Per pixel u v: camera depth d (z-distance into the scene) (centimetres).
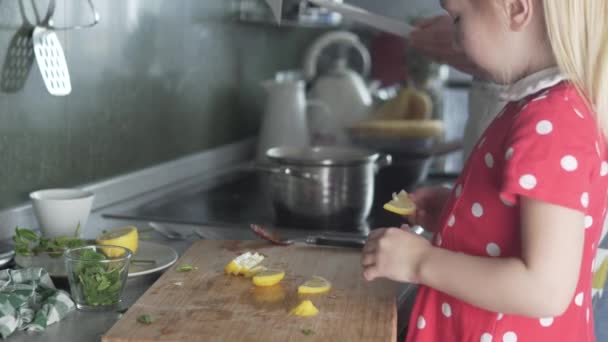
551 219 97
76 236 145
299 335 106
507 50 106
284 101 245
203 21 233
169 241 162
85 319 117
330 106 268
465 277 102
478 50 108
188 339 104
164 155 217
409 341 116
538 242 97
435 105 306
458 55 194
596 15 101
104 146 188
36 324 111
